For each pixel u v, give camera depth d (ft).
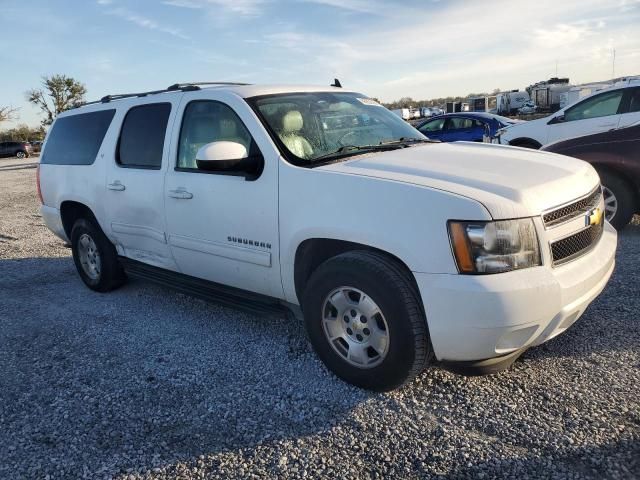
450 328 9.33
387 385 10.40
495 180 9.99
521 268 9.26
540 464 8.45
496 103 178.70
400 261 10.05
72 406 11.03
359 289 10.25
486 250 9.11
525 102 167.02
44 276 20.81
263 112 12.48
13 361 13.35
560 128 31.35
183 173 13.73
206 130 13.42
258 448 9.33
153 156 14.79
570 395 10.17
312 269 11.71
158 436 9.84
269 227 11.80
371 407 10.29
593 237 10.99
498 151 12.35
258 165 12.00
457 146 12.95
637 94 28.30
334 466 8.75
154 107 15.10
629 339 12.11
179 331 14.53
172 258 14.73
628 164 19.61
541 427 9.32
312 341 11.42
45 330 15.26
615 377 10.65
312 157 11.86
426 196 9.56
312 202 10.93
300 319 12.21
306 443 9.37
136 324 15.24
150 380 11.90
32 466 9.20
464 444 9.05
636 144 19.51
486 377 11.02
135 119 15.67
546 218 9.64
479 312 9.05
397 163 11.05
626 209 20.20
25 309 17.13
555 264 9.71
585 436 8.98
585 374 10.85
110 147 16.29
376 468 8.65
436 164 10.95
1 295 18.71
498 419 9.64
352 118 13.89
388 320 9.92
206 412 10.51
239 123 12.57
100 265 17.70
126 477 8.81
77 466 9.14
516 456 8.66
